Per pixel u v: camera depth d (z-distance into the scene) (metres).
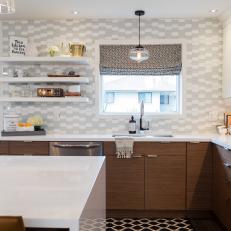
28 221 0.96
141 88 4.52
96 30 4.35
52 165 1.92
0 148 3.83
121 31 4.34
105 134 4.28
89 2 3.62
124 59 4.36
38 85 4.40
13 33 4.39
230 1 3.59
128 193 3.75
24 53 4.29
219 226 3.43
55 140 3.79
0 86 4.41
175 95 4.51
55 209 1.05
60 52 4.28
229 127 4.14
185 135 4.12
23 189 1.32
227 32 4.01
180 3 3.66
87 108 4.41
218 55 4.29
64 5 3.73
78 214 1.00
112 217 3.76
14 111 4.45
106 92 4.55
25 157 2.26
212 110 4.32
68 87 4.28
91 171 1.72
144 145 3.73
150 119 4.36
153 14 4.11
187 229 3.35
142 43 4.32
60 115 4.42
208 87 4.32
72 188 1.33
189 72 4.32
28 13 4.05
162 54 4.34
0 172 1.69
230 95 3.86
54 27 4.38
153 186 3.74
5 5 2.15
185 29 4.30
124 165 3.74
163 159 3.73
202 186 3.71
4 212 1.02
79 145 3.65
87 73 4.38
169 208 3.73
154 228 3.38
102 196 2.00
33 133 4.01
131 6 3.77
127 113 4.44
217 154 3.47
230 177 3.01
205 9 3.89
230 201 3.01
